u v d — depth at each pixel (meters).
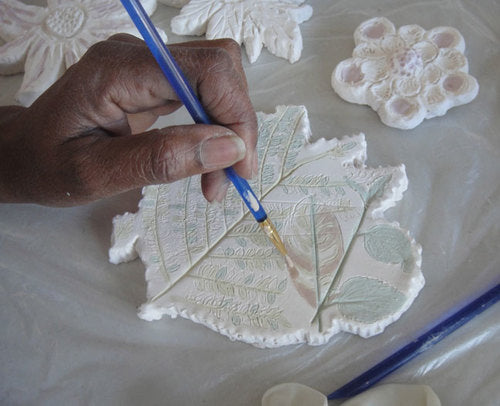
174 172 0.66
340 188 0.89
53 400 0.79
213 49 0.70
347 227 0.85
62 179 0.76
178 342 0.82
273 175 0.91
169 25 1.16
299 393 0.72
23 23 1.15
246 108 0.71
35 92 1.05
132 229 0.89
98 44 0.74
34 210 0.96
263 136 0.96
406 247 0.82
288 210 0.87
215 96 0.69
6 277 0.90
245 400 0.76
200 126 0.65
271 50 1.09
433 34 1.05
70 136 0.75
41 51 1.10
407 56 1.00
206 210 0.90
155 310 0.82
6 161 0.83
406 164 0.93
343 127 0.99
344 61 1.04
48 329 0.85
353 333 0.79
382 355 0.77
